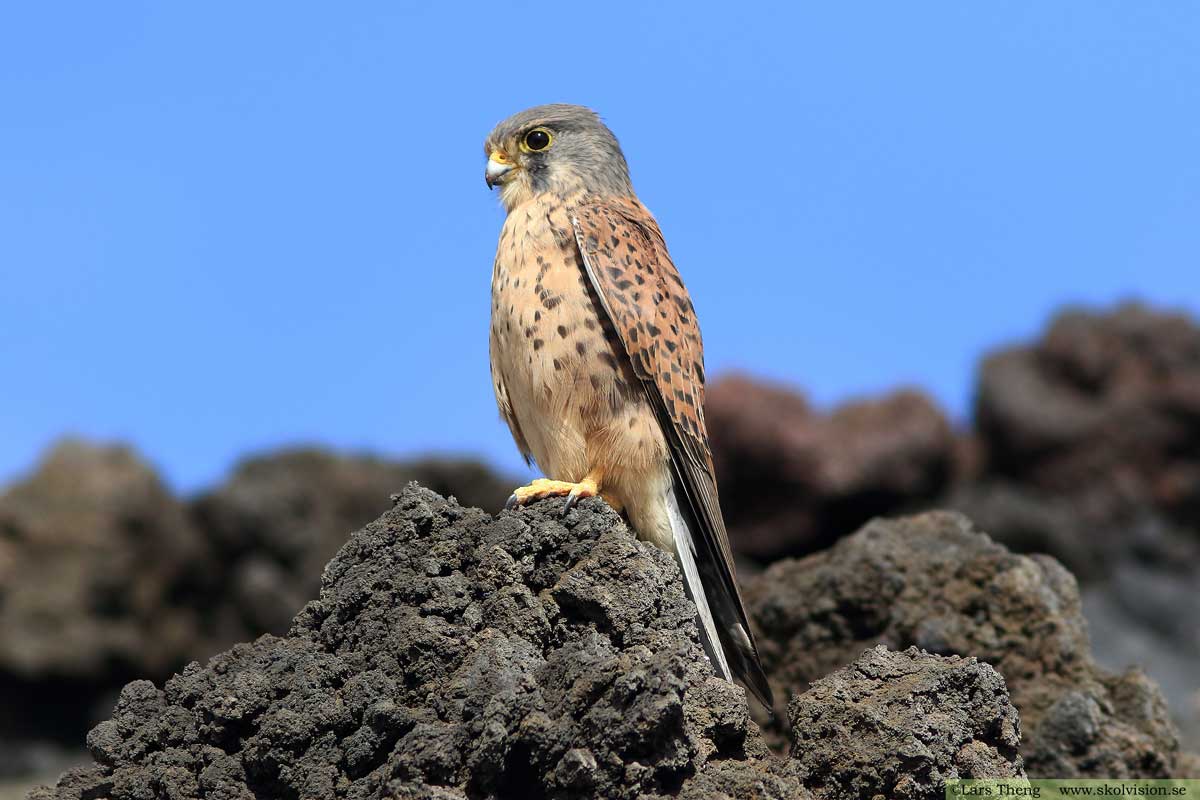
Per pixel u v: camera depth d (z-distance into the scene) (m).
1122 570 28.16
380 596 8.24
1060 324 33.09
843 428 31.03
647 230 11.50
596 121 12.06
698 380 11.39
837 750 7.87
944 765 7.79
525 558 8.37
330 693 7.82
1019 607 12.01
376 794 7.30
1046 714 11.23
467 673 7.58
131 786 7.76
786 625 12.77
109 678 26.80
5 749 26.05
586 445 10.88
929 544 12.60
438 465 27.30
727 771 7.39
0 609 26.75
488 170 11.80
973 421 33.22
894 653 8.38
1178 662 22.36
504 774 7.30
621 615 8.03
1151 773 11.10
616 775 7.11
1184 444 30.92
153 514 27.20
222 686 7.92
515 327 10.95
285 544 26.20
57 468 28.34
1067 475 31.28
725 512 30.86
